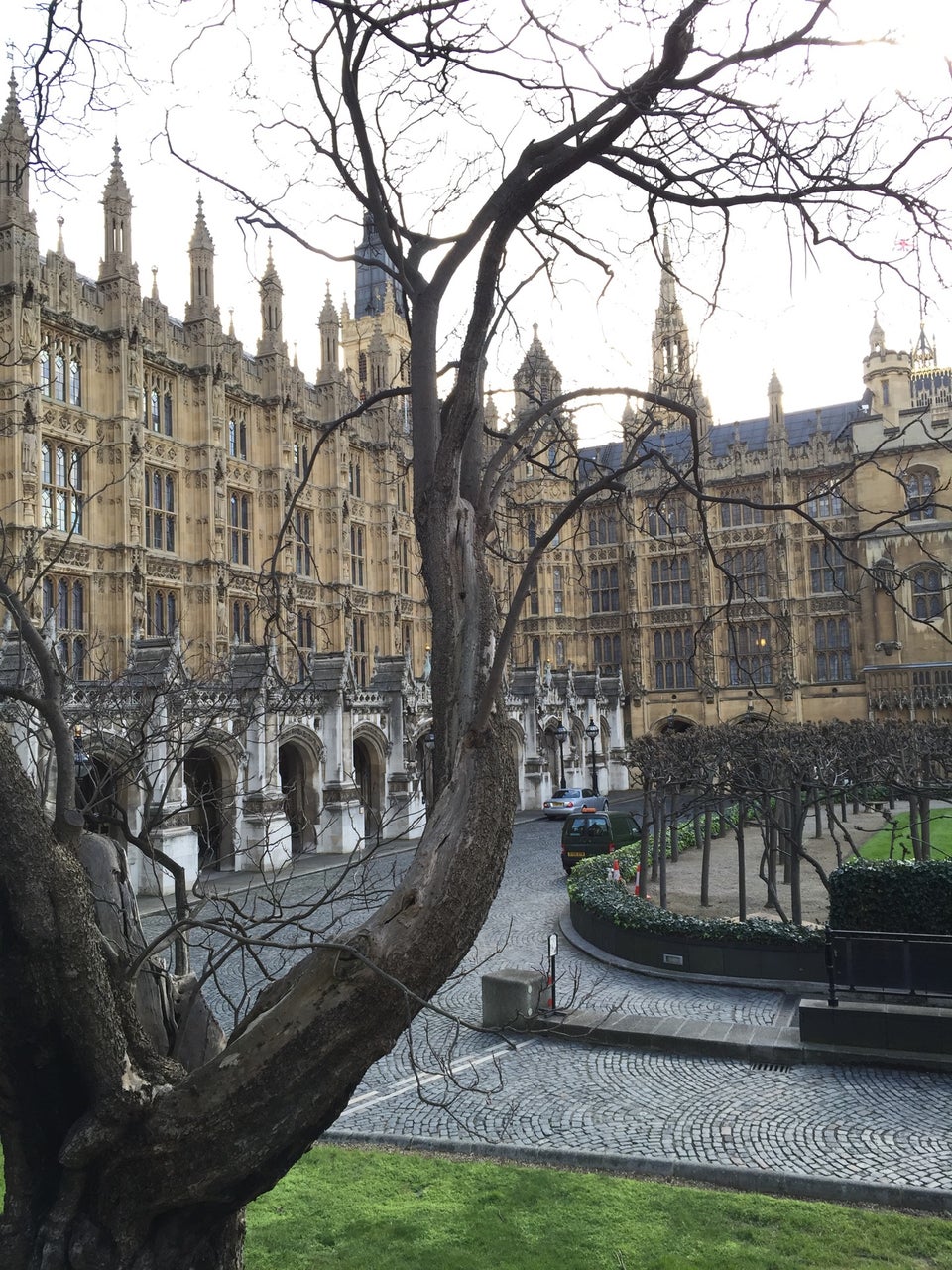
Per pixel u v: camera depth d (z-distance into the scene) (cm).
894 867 1770
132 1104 454
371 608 5872
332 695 3959
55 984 450
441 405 589
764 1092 1259
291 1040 454
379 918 470
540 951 2092
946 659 6303
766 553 6919
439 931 461
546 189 515
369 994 453
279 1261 810
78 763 1488
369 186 578
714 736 3534
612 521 7438
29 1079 479
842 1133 1115
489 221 531
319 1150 1068
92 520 3947
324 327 5531
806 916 2384
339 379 5525
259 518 4984
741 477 7031
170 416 4459
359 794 3991
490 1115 1195
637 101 495
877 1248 834
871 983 1495
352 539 5775
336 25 560
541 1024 1503
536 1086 1294
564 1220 887
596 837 3088
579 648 7550
